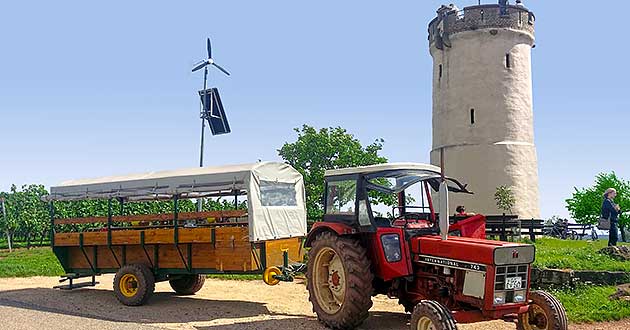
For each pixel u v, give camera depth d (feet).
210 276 56.90
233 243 36.47
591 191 158.40
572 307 33.55
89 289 47.67
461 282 26.02
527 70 112.47
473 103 109.50
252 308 37.65
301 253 39.83
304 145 91.35
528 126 110.83
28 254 87.66
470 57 110.42
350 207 31.60
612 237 48.88
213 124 64.08
